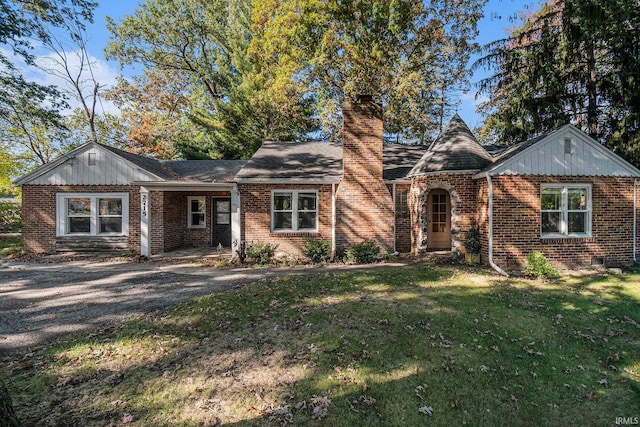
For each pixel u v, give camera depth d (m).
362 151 12.11
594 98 16.03
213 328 5.21
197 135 28.58
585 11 13.61
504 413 3.50
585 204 9.92
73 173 13.12
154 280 8.62
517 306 6.31
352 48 19.58
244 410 3.32
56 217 13.08
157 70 28.17
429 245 13.50
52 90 14.77
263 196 12.23
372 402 3.51
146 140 27.12
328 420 3.22
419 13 20.09
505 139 18.97
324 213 12.35
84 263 11.28
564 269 9.57
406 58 21.77
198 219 15.56
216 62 27.92
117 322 5.53
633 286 7.71
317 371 4.03
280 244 12.22
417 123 22.67
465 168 10.69
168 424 3.10
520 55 17.50
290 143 15.88
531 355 4.64
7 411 2.53
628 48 14.35
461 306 6.22
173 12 26.33
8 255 12.73
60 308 6.29
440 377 4.02
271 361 4.23
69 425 3.02
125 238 13.10
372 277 8.33
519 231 9.64
